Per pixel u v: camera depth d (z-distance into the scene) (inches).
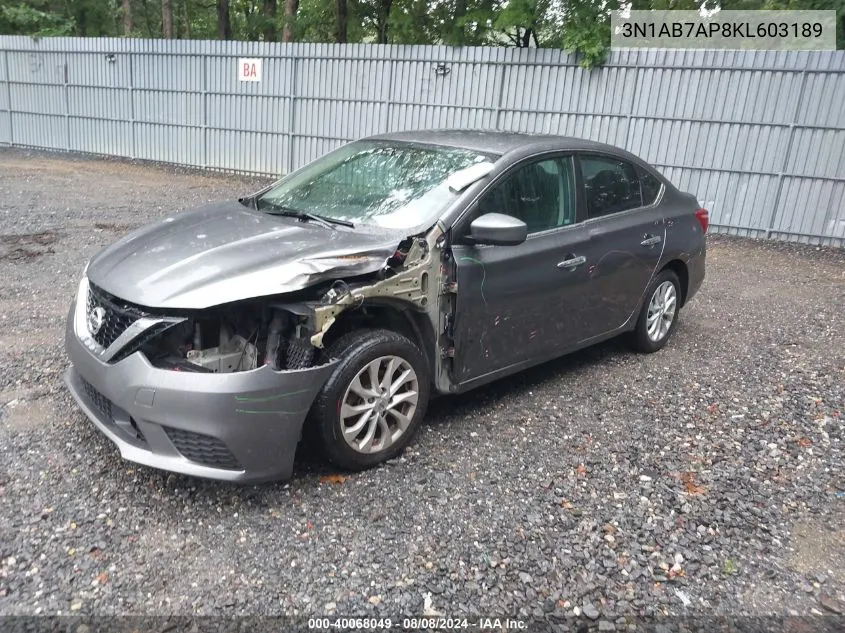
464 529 121.6
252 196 180.5
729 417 174.6
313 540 115.9
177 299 119.6
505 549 116.9
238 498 125.8
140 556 109.3
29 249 304.0
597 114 479.2
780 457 155.2
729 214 456.8
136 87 644.1
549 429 162.1
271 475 122.2
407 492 131.4
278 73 577.3
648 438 160.7
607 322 192.7
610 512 129.8
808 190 432.1
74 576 104.0
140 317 121.1
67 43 663.1
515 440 155.4
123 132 665.0
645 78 459.2
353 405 132.6
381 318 143.4
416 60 526.9
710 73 441.4
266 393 118.3
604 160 191.0
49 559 107.1
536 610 104.0
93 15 1072.8
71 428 147.7
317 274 123.6
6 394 162.1
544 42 593.9
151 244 141.3
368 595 104.3
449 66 516.4
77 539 112.1
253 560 110.1
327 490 130.3
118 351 121.8
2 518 116.0
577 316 179.8
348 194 163.2
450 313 146.6
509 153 164.6
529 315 164.2
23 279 257.9
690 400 183.9
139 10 1200.8
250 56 583.8
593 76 474.3
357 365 129.8
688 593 109.7
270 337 124.0
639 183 203.2
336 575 108.0
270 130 594.9
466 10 660.7
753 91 432.5
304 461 139.4
